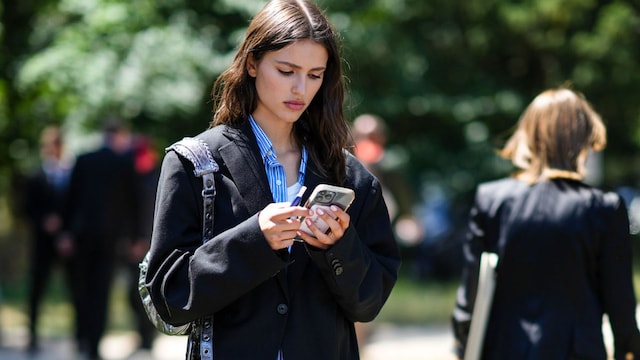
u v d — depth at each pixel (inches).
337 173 313.9
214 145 303.4
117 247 895.1
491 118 1508.4
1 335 1055.0
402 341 1003.3
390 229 322.7
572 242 399.2
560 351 394.0
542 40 1485.0
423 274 1670.8
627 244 402.3
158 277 296.5
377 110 1379.2
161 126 1080.2
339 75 313.3
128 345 1007.0
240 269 287.1
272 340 296.8
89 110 1050.7
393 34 1338.6
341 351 309.1
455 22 1478.8
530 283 402.3
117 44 1060.5
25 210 979.3
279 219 285.6
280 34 298.4
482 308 405.1
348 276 297.6
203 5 1099.3
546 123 416.5
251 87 310.5
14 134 1249.4
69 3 1090.7
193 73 1053.8
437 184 1529.3
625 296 398.9
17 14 1203.9
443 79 1505.9
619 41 1472.7
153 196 914.7
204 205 298.5
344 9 1245.1
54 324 1212.5
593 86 1507.1
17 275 1665.8
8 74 1169.4
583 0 1455.5
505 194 412.8
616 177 1715.1
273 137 312.5
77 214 885.2
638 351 403.5
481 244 414.9
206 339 299.4
